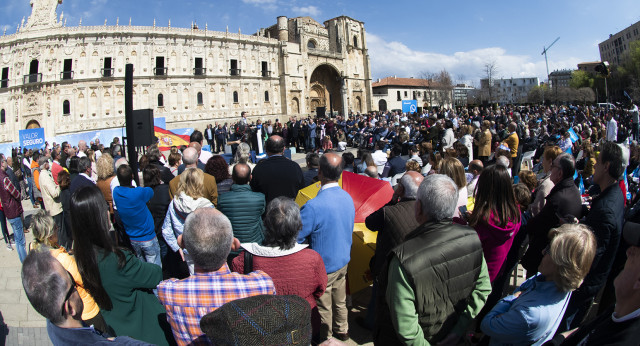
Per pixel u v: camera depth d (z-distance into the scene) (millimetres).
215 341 2107
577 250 2818
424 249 3059
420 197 3404
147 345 2402
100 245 3605
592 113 37500
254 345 1970
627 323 2230
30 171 15992
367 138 26844
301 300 2250
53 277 2502
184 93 51000
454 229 3295
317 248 4551
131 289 3789
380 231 4621
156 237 6223
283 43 59812
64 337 2631
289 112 60438
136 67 48281
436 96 93500
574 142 16641
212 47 53188
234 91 55156
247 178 5539
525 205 5523
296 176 6422
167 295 3047
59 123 46500
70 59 46781
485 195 4137
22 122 47938
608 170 4473
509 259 5031
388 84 86438
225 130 33344
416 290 2947
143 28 48250
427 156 10391
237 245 3992
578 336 2764
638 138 21562
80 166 7383
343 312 4898
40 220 4344
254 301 2154
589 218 4391
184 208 5324
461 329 3316
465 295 3238
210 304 2973
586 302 4387
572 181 4855
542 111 41375
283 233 3727
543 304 2998
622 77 81812
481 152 13414
